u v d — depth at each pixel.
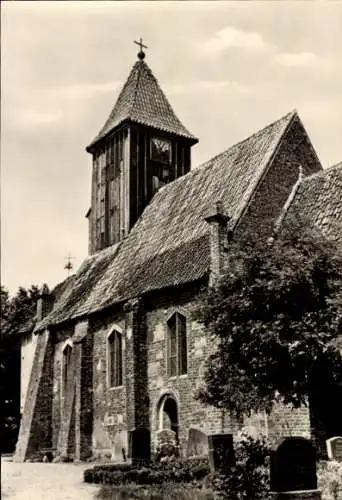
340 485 16.64
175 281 29.22
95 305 35.81
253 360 18.66
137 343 31.12
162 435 28.17
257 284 18.94
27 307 51.56
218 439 18.72
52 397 40.00
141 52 46.72
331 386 19.17
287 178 31.31
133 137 42.38
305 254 19.22
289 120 32.47
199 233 31.75
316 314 18.30
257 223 29.36
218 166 36.19
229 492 17.67
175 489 19.95
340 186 28.27
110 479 22.17
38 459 37.94
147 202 41.75
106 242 42.84
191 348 28.31
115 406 33.28
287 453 16.97
